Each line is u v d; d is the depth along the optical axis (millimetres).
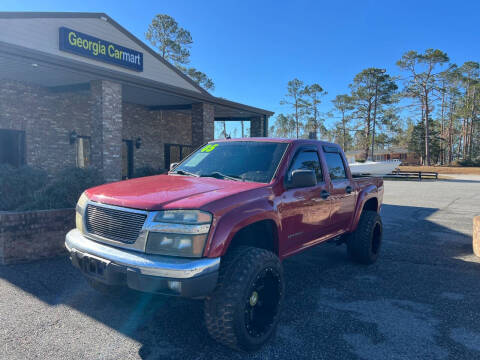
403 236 7891
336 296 4270
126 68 13422
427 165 62531
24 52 8281
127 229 2922
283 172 3729
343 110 82000
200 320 3543
